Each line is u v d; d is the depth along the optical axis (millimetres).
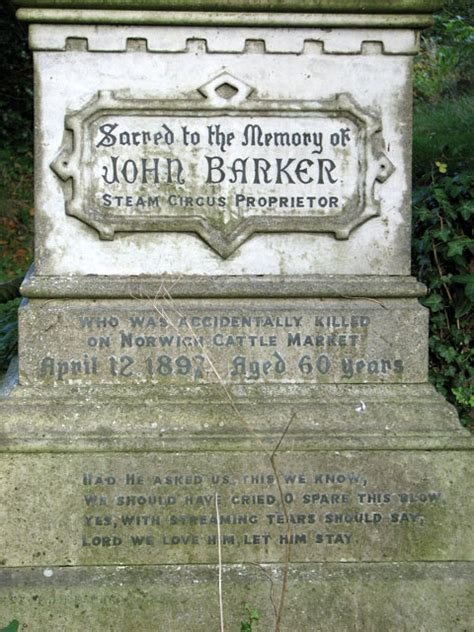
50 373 2262
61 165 2254
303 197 2311
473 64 5652
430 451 2240
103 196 2279
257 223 2295
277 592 2188
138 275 2293
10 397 2242
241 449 2211
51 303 2262
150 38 2256
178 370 2275
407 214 2326
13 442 2182
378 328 2301
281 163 2303
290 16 2262
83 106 2262
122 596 2164
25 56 7227
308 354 2293
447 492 2242
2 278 5547
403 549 2244
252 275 2309
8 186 6691
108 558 2209
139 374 2270
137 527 2209
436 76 5867
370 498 2236
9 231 6184
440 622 2203
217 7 2238
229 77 2271
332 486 2229
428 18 2279
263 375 2285
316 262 2322
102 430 2213
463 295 2984
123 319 2264
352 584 2193
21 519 2189
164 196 2287
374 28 2287
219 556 2170
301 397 2271
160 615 2170
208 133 2289
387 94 2307
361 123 2303
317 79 2295
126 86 2264
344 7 2252
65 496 2197
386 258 2332
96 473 2199
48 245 2277
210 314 2275
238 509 2219
